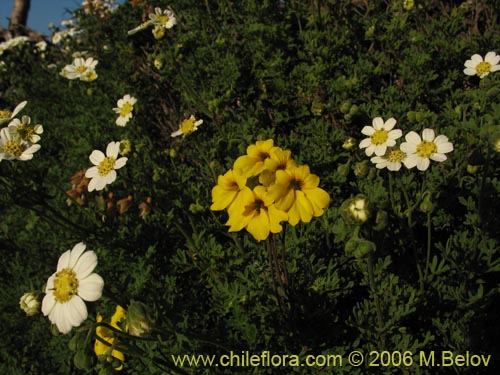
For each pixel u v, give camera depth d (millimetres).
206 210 412
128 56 646
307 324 302
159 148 555
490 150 266
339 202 380
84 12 741
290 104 487
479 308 288
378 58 475
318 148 413
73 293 184
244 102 499
